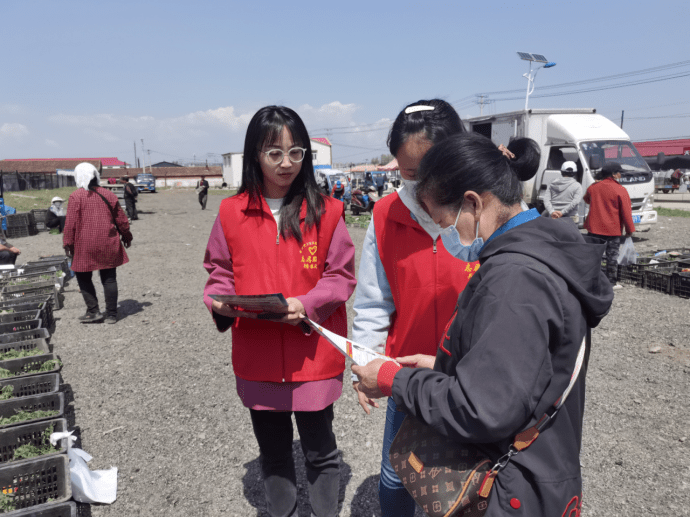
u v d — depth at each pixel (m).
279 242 2.02
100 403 3.85
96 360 4.75
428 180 1.23
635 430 3.24
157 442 3.28
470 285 1.17
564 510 1.14
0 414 3.18
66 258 9.20
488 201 1.19
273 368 2.02
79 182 5.66
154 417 3.61
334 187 20.56
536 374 1.03
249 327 2.04
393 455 1.32
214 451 3.17
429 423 1.14
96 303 5.98
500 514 1.13
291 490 2.17
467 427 1.06
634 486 2.69
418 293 1.71
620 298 6.41
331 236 2.09
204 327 5.74
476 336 1.09
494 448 1.17
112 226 5.77
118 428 3.46
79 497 2.64
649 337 4.93
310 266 2.04
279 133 1.88
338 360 2.11
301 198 2.04
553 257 1.09
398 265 1.76
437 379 1.17
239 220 2.02
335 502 2.21
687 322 5.34
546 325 1.04
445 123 1.60
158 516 2.56
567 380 1.09
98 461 3.07
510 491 1.13
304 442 2.17
